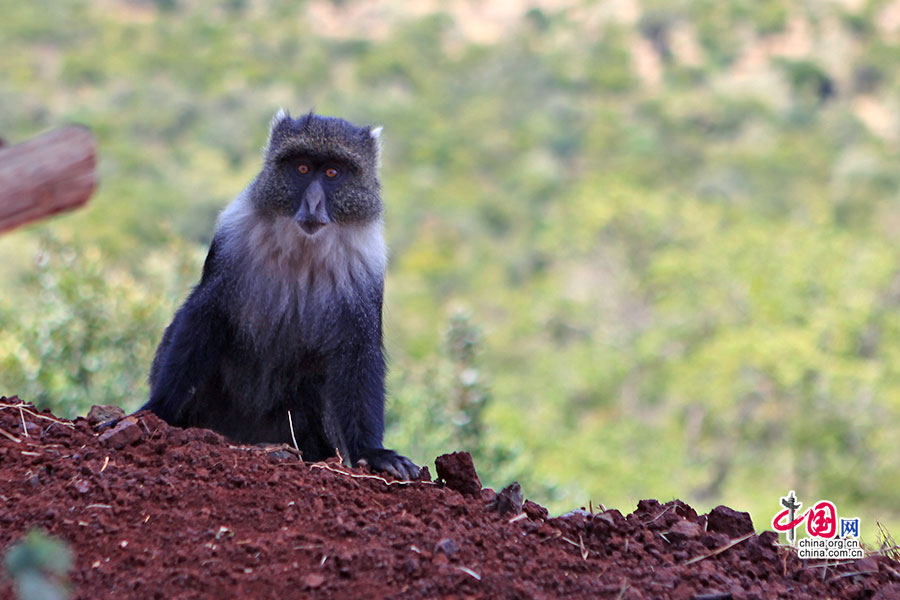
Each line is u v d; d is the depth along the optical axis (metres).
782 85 163.75
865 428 53.09
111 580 5.40
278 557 5.63
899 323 59.34
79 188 4.27
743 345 55.00
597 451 46.41
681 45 186.00
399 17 198.12
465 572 5.52
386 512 6.36
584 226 72.50
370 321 9.29
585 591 5.58
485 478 17.11
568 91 161.25
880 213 100.25
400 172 127.00
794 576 6.36
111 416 7.94
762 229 69.12
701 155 129.12
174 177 98.81
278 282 9.16
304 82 153.88
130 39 164.50
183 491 6.33
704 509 47.47
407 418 18.02
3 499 6.15
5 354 15.77
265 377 9.27
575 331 71.38
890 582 6.45
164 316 18.05
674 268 66.19
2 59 145.00
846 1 195.75
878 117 160.25
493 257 100.44
